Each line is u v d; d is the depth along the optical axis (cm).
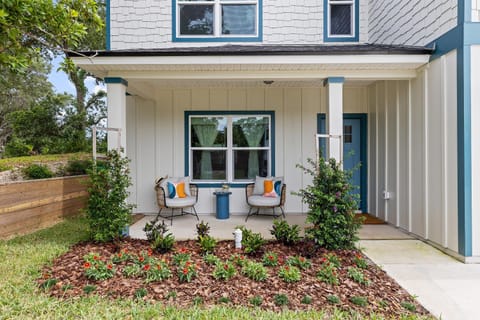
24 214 501
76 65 437
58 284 284
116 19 609
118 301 257
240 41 613
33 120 1055
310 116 667
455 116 386
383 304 263
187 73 471
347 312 247
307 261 338
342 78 466
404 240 468
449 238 401
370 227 547
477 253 371
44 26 390
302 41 621
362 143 670
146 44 610
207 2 608
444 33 404
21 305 247
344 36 629
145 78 470
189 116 669
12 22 354
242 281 295
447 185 404
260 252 369
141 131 666
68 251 375
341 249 387
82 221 573
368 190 667
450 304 271
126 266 321
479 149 371
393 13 540
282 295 267
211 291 276
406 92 506
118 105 464
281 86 651
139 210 667
